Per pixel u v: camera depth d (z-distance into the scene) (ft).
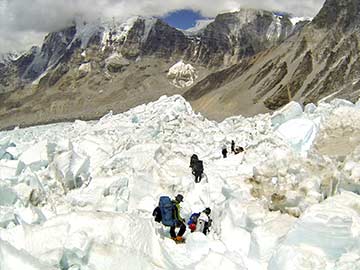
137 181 41.45
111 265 22.77
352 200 27.14
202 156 65.41
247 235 28.48
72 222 24.84
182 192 41.83
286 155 33.19
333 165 32.71
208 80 486.79
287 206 29.66
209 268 22.59
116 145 63.00
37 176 43.62
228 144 78.64
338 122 41.24
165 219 29.68
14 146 66.54
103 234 24.02
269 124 82.99
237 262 23.85
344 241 22.24
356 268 21.12
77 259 22.88
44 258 22.44
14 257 21.63
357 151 33.37
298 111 75.31
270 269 22.68
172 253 26.50
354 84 296.30
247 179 36.11
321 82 335.88
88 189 40.06
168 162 52.90
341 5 398.01
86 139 65.41
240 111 368.68
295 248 22.38
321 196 29.55
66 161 47.19
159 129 81.30
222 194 36.24
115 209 37.93
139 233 24.62
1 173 47.26
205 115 389.80
